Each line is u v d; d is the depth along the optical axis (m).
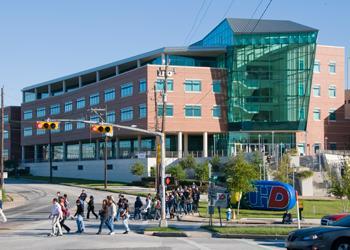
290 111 84.50
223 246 21.67
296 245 16.73
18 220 36.78
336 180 41.97
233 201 40.22
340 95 94.56
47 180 97.75
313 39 83.75
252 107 85.19
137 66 93.12
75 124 106.25
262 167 59.16
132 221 36.59
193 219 36.78
